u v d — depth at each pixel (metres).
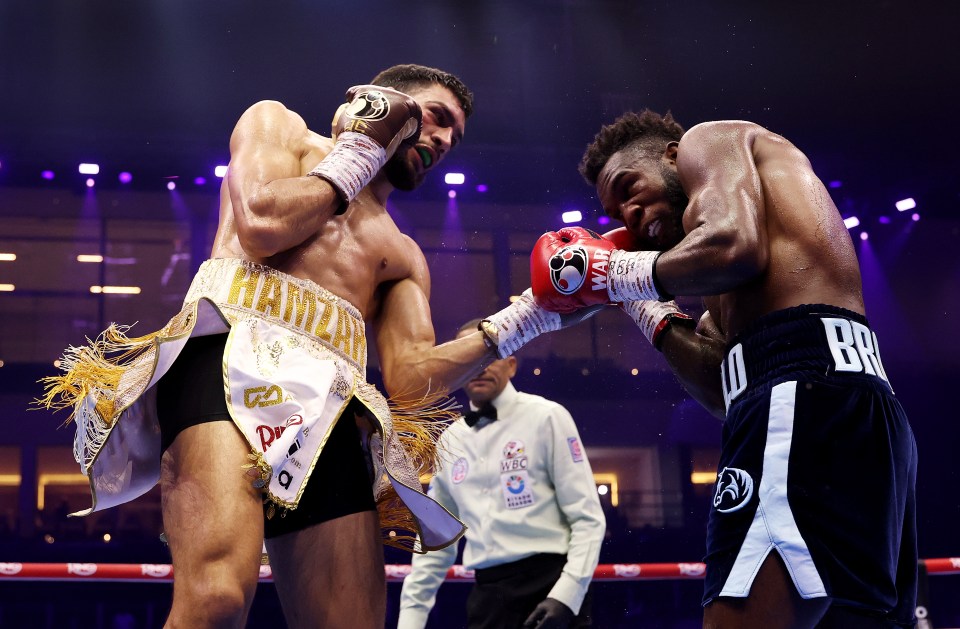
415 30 12.55
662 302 2.82
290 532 2.25
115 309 14.03
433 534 2.43
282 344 2.16
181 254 14.29
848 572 1.96
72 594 10.34
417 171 2.70
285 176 2.29
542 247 2.56
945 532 15.44
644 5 12.32
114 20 12.05
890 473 2.06
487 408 4.18
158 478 2.36
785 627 1.98
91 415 2.15
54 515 12.79
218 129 13.18
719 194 2.22
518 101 13.09
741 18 12.16
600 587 10.56
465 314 14.26
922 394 15.76
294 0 12.09
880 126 13.41
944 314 15.65
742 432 2.13
